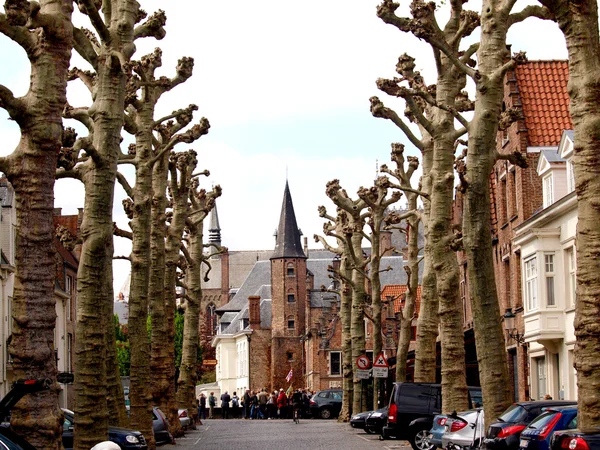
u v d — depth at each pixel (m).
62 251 60.28
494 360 21.70
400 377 38.81
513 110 27.11
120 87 22.11
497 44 22.30
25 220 15.54
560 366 37.28
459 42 26.72
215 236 173.25
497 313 21.83
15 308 15.45
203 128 30.62
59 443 15.46
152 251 34.75
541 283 36.97
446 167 27.14
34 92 15.74
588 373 14.65
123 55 23.39
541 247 37.12
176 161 39.47
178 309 48.28
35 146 15.64
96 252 20.80
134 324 29.31
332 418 72.31
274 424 58.50
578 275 15.01
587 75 15.37
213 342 140.88
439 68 26.97
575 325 14.93
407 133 28.03
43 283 15.48
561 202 35.53
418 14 22.09
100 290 20.69
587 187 15.12
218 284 165.25
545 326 36.75
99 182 21.14
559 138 41.50
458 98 32.56
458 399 26.70
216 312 139.88
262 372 126.12
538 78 43.75
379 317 43.66
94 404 20.11
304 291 125.62
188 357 48.19
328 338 111.44
